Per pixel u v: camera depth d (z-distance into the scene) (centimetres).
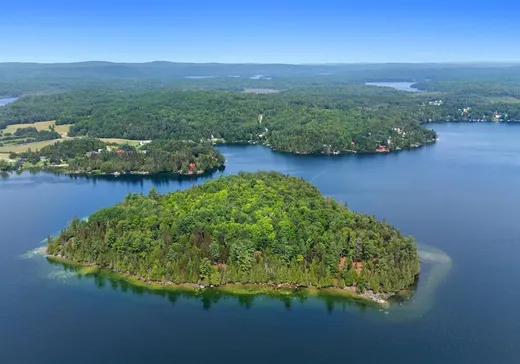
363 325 15875
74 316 16600
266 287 18188
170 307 17088
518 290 17925
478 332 15488
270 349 14788
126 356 14550
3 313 16812
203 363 14200
